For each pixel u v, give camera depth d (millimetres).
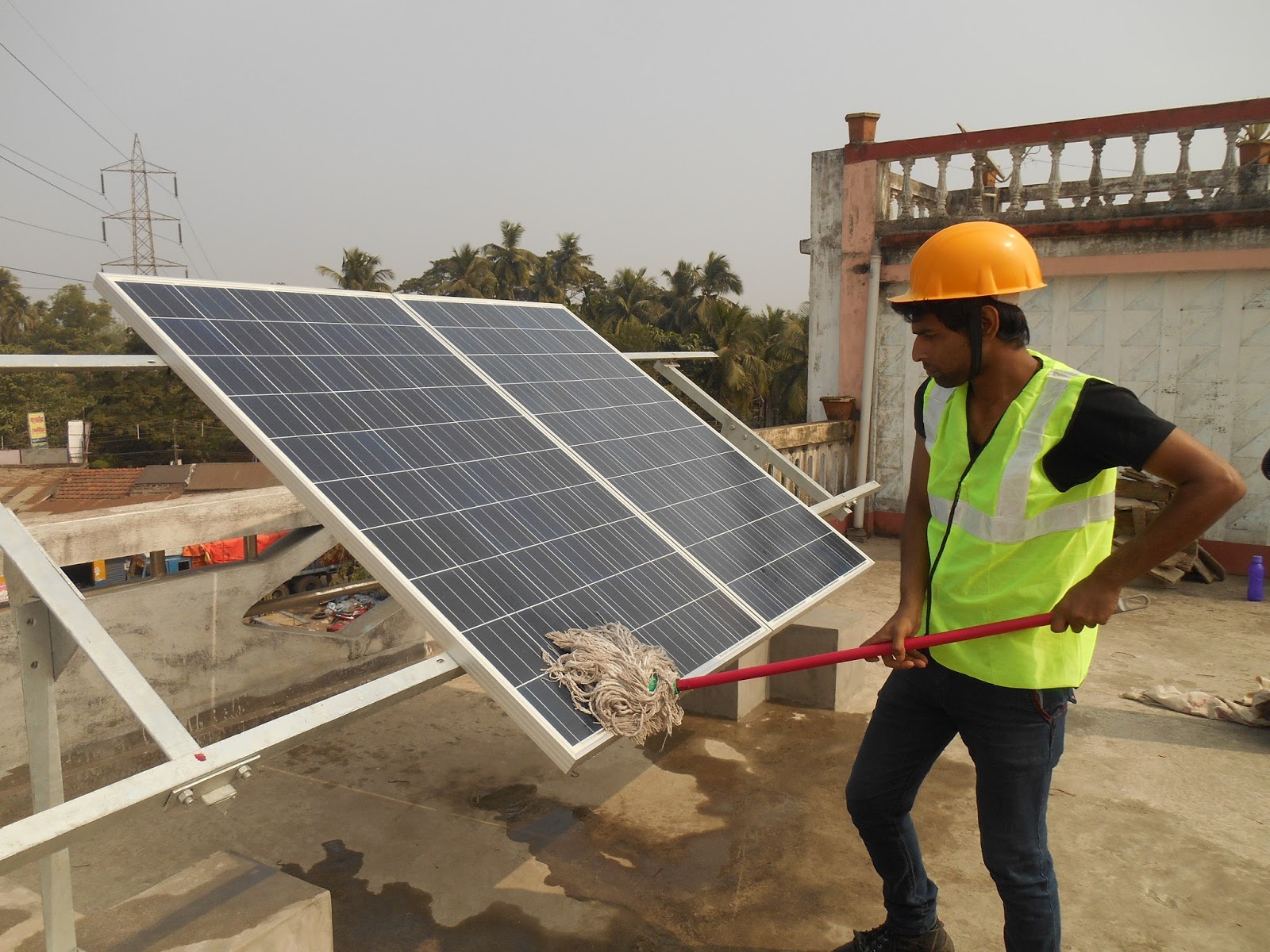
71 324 95375
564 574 2979
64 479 30391
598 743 2443
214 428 46812
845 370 9875
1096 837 3797
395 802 4102
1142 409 2152
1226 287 8109
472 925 3205
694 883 3473
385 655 5562
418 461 3062
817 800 4117
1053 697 2404
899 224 9383
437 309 4219
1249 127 8742
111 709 4293
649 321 66125
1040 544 2350
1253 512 8195
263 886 2521
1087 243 8586
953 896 3385
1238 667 5922
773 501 4496
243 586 4762
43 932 2924
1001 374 2385
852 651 2568
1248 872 3541
